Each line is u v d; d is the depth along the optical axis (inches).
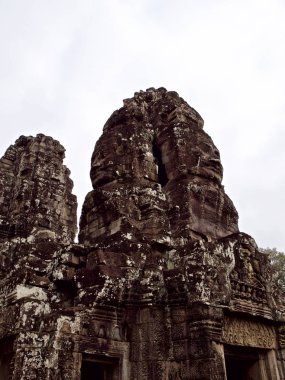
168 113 610.2
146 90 687.1
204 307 356.5
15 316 383.2
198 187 510.3
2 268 547.2
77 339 338.3
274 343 438.3
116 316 376.5
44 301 409.4
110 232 483.8
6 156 884.6
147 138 585.9
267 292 444.5
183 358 350.6
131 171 541.6
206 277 371.9
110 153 567.2
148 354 364.2
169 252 453.1
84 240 515.5
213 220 505.0
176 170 536.7
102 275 386.3
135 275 403.2
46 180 796.6
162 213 491.8
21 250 514.0
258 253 467.2
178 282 380.8
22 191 763.4
